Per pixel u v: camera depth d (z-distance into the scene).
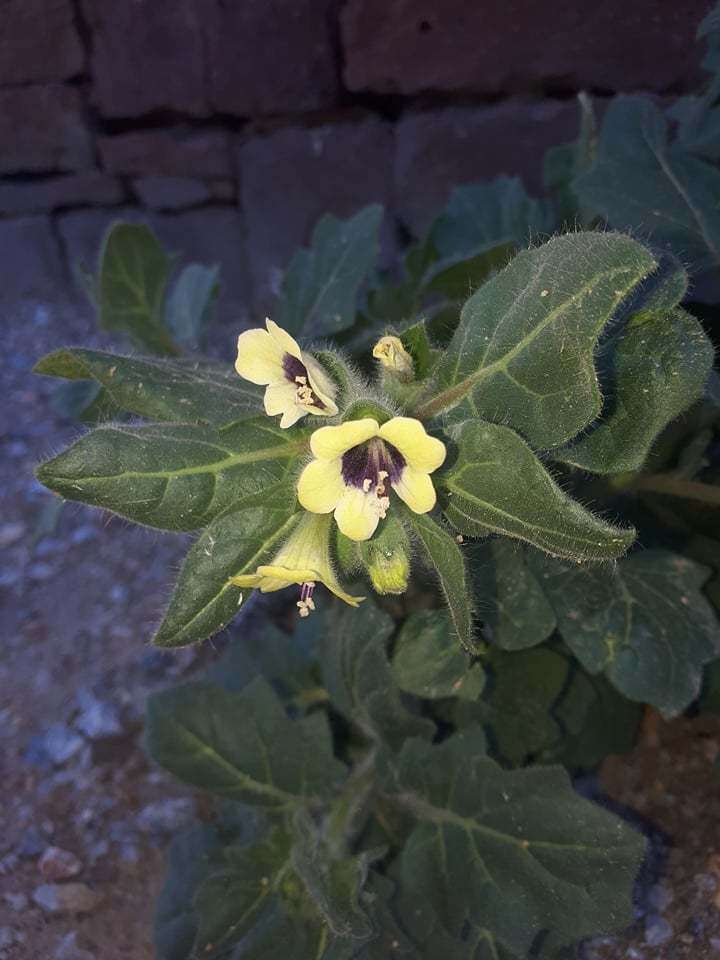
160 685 0.28
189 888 0.22
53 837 0.24
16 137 0.37
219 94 0.35
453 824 0.20
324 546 0.14
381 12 0.32
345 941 0.19
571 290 0.14
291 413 0.14
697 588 0.20
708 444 0.22
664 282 0.16
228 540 0.14
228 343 0.38
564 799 0.19
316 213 0.37
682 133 0.24
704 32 0.21
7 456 0.35
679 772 0.22
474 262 0.22
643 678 0.19
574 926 0.18
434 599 0.24
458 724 0.22
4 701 0.28
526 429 0.14
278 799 0.22
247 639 0.26
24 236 0.40
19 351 0.39
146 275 0.25
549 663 0.22
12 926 0.23
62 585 0.31
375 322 0.26
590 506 0.21
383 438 0.13
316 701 0.25
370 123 0.35
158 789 0.25
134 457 0.14
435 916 0.20
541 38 0.31
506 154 0.34
